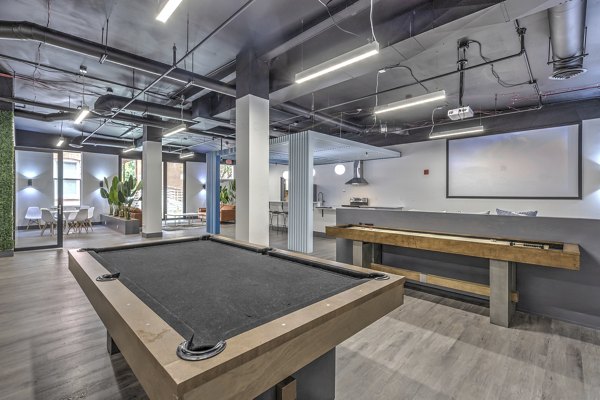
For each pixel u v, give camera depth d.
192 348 0.89
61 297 3.78
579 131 6.40
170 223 13.30
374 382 2.11
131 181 10.77
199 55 4.88
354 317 1.33
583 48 3.51
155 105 6.39
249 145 4.75
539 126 6.86
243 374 0.88
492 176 7.54
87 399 1.94
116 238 8.62
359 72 4.33
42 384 2.08
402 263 4.34
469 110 4.92
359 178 9.94
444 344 2.63
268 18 3.81
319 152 8.52
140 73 5.50
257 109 4.79
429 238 3.44
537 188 6.91
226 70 5.41
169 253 2.57
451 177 8.24
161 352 0.88
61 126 9.60
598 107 6.19
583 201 6.36
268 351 0.95
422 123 8.68
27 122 9.08
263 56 4.64
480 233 3.67
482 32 3.91
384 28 3.59
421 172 8.85
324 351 1.17
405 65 4.98
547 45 4.26
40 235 9.09
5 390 2.01
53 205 11.10
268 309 1.32
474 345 2.62
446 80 5.62
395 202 9.44
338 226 4.69
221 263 2.20
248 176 4.79
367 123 8.85
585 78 5.40
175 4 2.54
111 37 4.28
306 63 4.61
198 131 8.45
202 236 3.32
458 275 3.83
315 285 1.67
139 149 11.32
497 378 2.16
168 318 1.14
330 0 3.38
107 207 12.47
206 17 3.80
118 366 2.30
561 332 2.86
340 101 7.07
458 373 2.22
